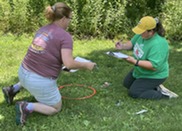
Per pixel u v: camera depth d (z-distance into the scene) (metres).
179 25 7.96
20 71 4.09
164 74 4.80
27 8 7.90
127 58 4.59
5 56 6.57
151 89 4.84
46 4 7.83
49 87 4.03
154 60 4.57
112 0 7.95
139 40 4.79
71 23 7.77
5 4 7.90
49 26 4.04
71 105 4.53
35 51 3.97
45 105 4.13
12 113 4.31
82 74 5.72
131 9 8.18
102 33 7.97
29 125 4.01
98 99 4.79
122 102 4.70
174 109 4.51
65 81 5.41
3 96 4.79
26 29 8.01
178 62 6.52
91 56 6.75
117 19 7.91
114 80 5.52
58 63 4.02
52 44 3.94
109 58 6.63
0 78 5.47
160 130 3.96
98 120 4.17
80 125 4.05
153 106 4.57
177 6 8.04
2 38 7.68
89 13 7.82
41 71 3.96
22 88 4.94
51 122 4.07
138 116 4.30
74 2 7.69
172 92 4.99
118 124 4.09
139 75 4.88
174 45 7.66
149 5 8.20
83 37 7.94
